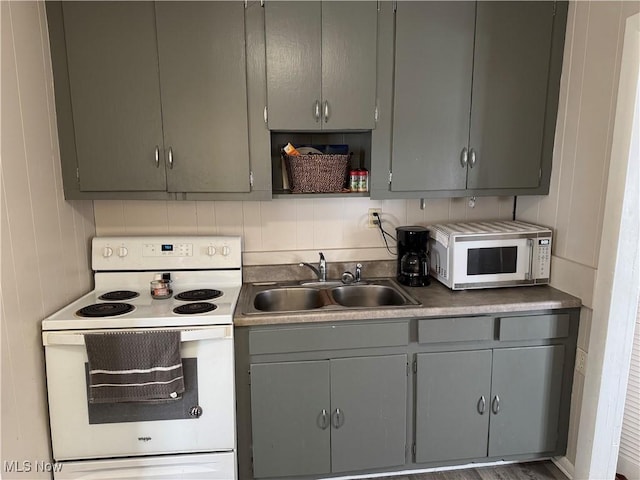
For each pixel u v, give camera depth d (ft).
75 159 6.48
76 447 5.98
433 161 7.19
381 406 6.67
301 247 8.29
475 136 7.22
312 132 7.83
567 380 7.06
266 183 6.91
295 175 7.15
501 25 6.96
